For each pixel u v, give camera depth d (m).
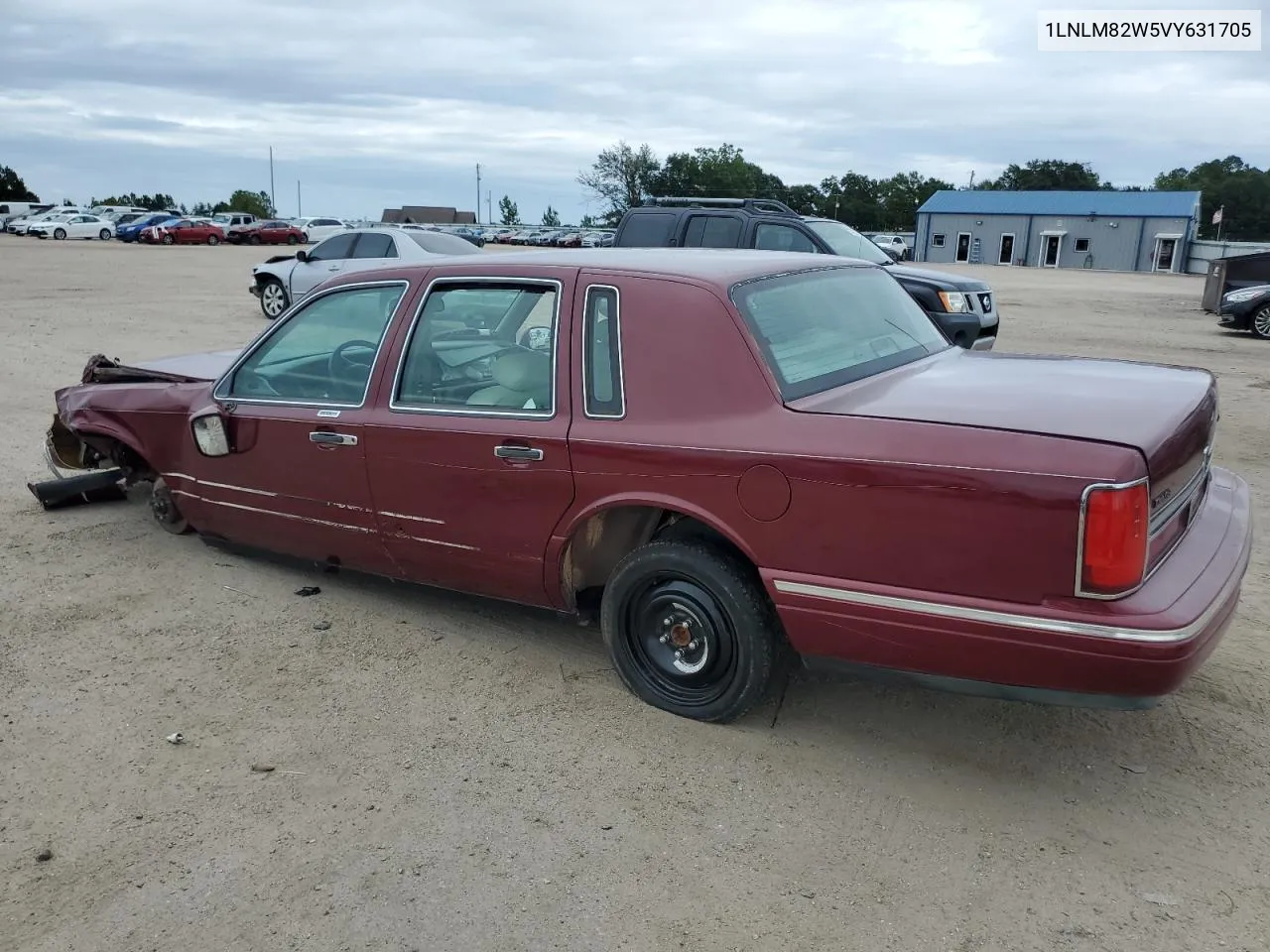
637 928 2.67
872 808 3.18
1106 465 2.75
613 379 3.61
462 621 4.61
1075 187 116.31
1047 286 32.78
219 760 3.49
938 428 3.01
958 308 10.05
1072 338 16.00
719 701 3.59
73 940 2.65
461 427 3.92
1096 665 2.81
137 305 18.52
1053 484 2.79
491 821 3.13
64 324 15.45
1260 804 3.17
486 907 2.76
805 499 3.16
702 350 3.46
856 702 3.84
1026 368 3.84
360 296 4.45
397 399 4.18
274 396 4.64
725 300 3.48
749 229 10.90
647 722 3.70
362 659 4.23
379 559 4.45
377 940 2.64
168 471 5.27
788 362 3.45
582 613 4.04
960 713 3.75
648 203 12.19
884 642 3.12
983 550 2.90
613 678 4.04
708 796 3.25
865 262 4.67
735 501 3.30
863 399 3.32
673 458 3.40
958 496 2.91
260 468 4.69
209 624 4.59
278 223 52.50
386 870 2.91
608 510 3.62
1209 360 13.35
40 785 3.34
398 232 15.70
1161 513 2.98
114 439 5.68
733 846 3.00
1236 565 3.19
